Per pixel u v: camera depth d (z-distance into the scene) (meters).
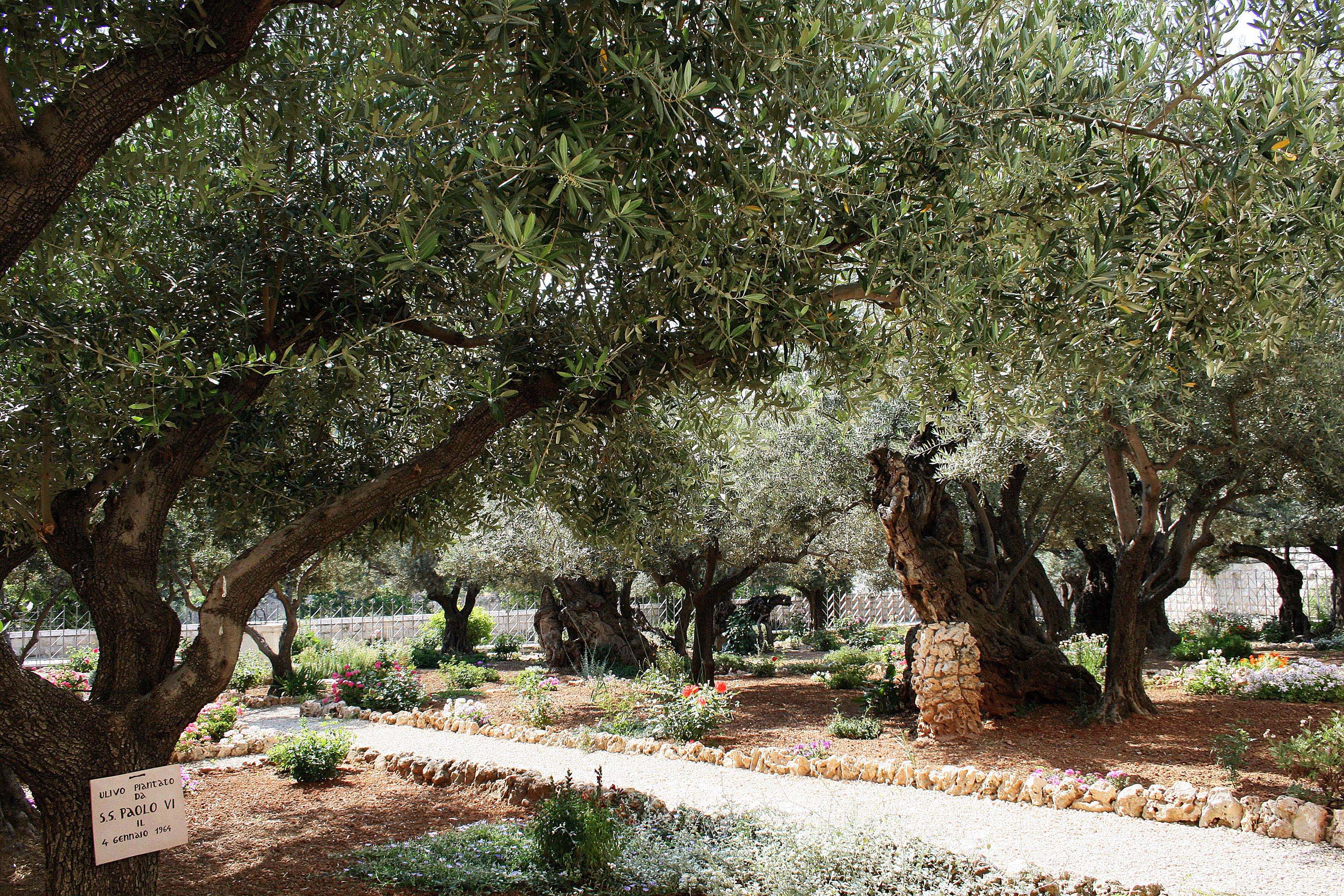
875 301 3.57
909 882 4.84
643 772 8.54
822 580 27.11
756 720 11.34
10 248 2.61
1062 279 3.28
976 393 4.05
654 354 3.66
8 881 5.33
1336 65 3.30
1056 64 3.35
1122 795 6.76
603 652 18.03
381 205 4.14
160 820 3.29
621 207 2.71
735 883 4.96
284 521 5.20
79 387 3.56
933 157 3.35
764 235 3.33
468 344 4.35
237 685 15.90
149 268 4.09
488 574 19.16
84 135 2.73
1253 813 6.23
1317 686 10.77
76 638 24.41
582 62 2.96
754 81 3.13
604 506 4.88
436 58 2.90
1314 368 7.82
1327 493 10.78
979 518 11.84
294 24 4.19
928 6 3.74
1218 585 29.64
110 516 3.52
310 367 3.81
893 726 10.23
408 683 13.77
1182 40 3.45
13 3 3.05
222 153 4.47
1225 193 2.97
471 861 5.57
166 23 2.89
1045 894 4.81
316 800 7.68
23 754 3.05
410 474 3.73
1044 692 10.34
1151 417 8.42
